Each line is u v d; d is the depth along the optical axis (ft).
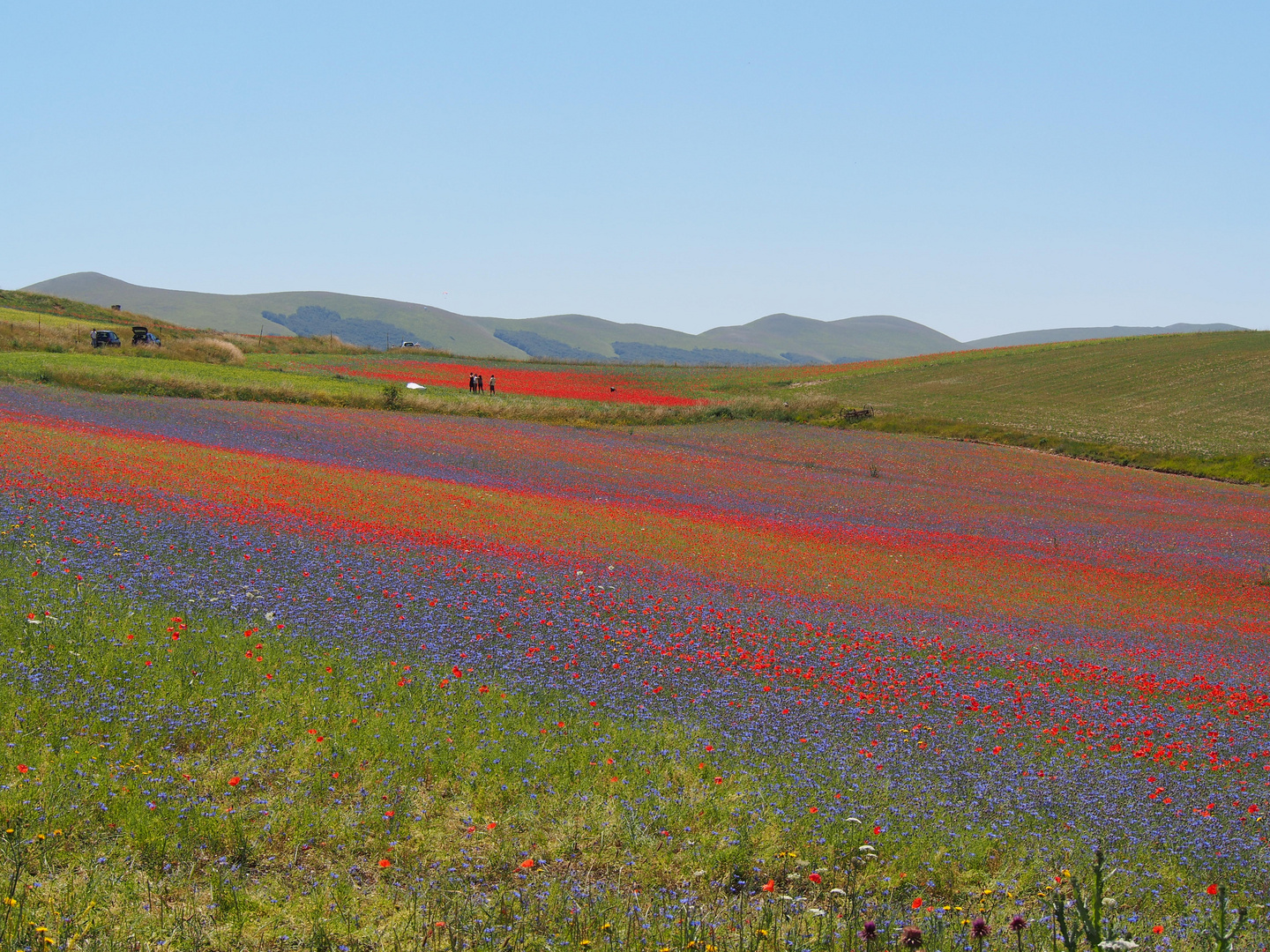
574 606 54.34
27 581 41.70
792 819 27.58
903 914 22.08
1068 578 93.09
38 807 22.04
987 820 29.71
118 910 18.71
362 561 57.93
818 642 54.29
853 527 114.21
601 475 138.51
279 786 26.02
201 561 51.65
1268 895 25.79
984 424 223.10
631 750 32.63
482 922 19.44
